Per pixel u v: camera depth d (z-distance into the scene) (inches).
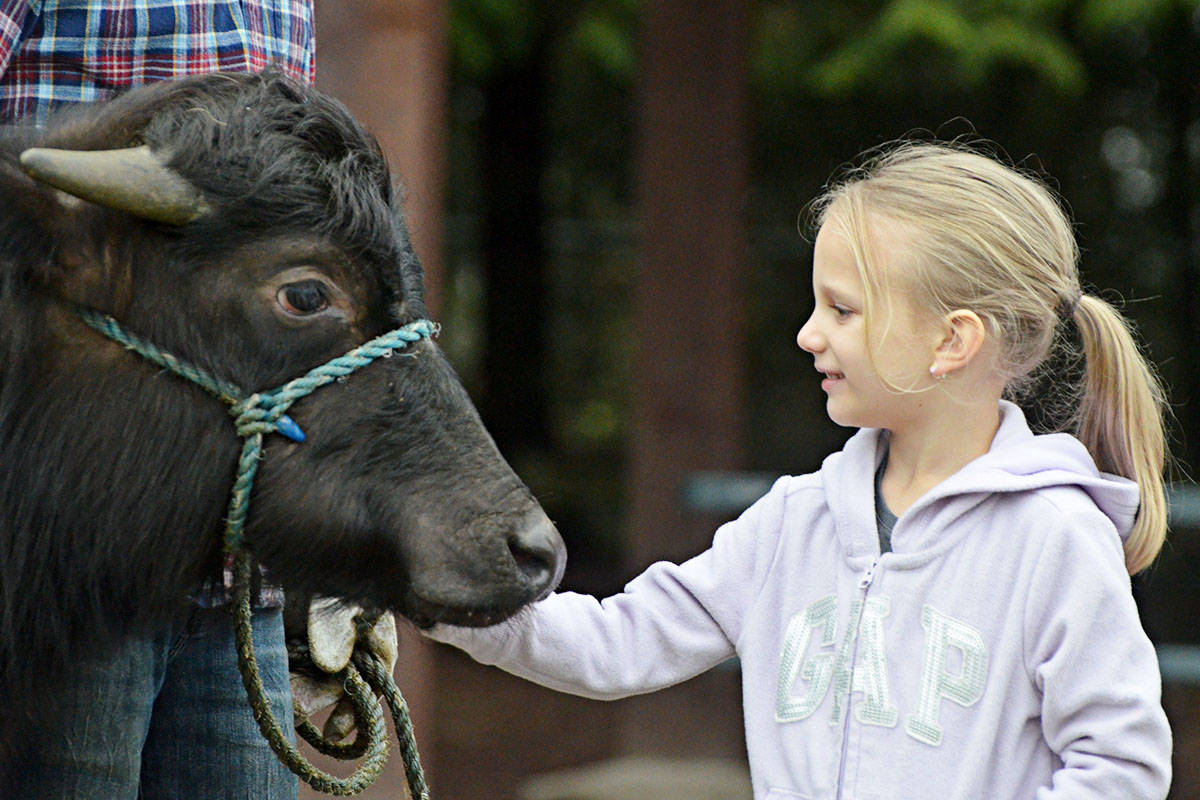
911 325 150.3
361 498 150.9
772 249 920.9
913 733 145.2
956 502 149.6
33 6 161.9
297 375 150.1
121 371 150.0
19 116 165.3
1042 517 146.3
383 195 157.2
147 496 150.8
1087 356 159.8
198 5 167.6
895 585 150.3
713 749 486.3
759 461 923.4
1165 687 570.6
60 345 150.4
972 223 149.2
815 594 156.6
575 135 921.5
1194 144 844.6
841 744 148.3
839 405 155.7
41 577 152.8
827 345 154.6
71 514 151.5
